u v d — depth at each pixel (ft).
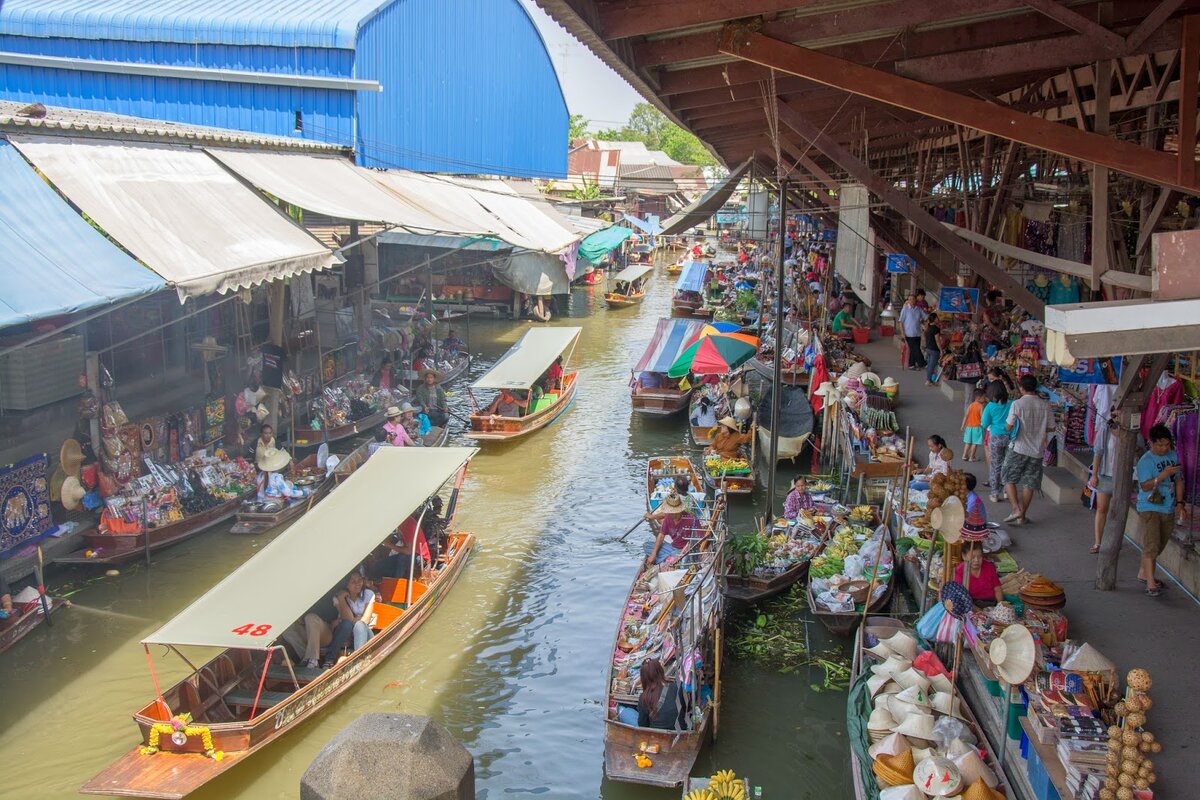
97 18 86.43
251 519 53.42
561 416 81.97
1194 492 34.65
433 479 48.42
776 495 61.41
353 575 41.47
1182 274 14.32
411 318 98.32
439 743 5.47
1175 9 24.12
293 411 62.85
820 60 26.11
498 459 70.38
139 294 41.27
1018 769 26.86
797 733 35.53
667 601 41.24
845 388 64.75
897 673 32.37
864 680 33.96
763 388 72.59
